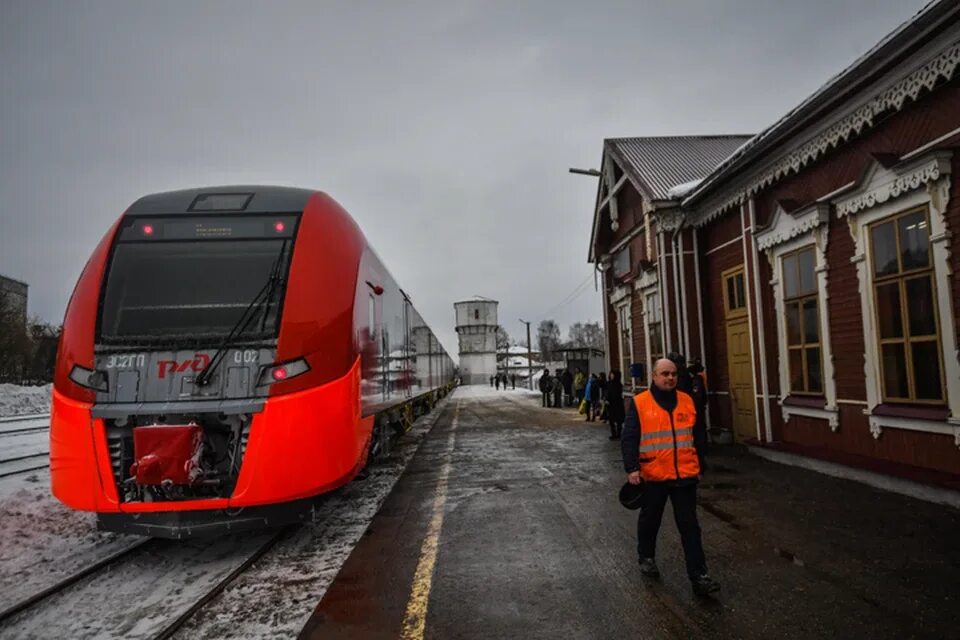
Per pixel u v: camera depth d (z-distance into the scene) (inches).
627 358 608.4
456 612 158.2
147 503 195.5
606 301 668.1
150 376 206.1
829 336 301.4
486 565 194.4
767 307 362.3
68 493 200.7
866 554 183.8
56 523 274.2
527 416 820.0
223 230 233.9
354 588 179.8
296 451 201.8
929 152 229.1
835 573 170.6
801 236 323.6
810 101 273.4
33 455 499.8
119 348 209.8
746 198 375.2
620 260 617.3
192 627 157.2
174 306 219.6
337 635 148.2
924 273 243.1
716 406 430.9
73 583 194.2
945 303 231.5
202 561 213.6
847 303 289.7
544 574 183.5
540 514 257.8
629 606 156.8
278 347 209.2
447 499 296.5
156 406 200.5
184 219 235.9
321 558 211.6
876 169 261.6
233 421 203.9
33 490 335.6
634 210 558.9
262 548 224.4
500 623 150.4
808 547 193.0
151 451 193.3
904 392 257.0
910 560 177.0
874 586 160.4
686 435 167.3
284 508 205.0
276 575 195.5
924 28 217.0
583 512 258.5
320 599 172.9
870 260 273.0
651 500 173.2
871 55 235.5
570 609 156.8
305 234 232.5
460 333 2987.2
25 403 1147.3
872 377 272.5
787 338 345.4
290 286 219.0
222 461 204.7
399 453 476.4
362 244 271.1
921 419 242.8
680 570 181.0
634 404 172.2
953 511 221.6
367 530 246.1
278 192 249.1
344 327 224.8
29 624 164.6
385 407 341.1
